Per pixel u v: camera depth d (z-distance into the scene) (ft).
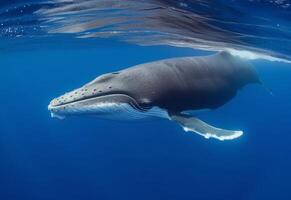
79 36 81.46
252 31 49.65
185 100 32.94
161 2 42.50
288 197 123.34
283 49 60.54
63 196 146.51
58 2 46.32
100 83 30.32
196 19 47.47
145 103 29.45
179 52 106.11
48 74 278.67
